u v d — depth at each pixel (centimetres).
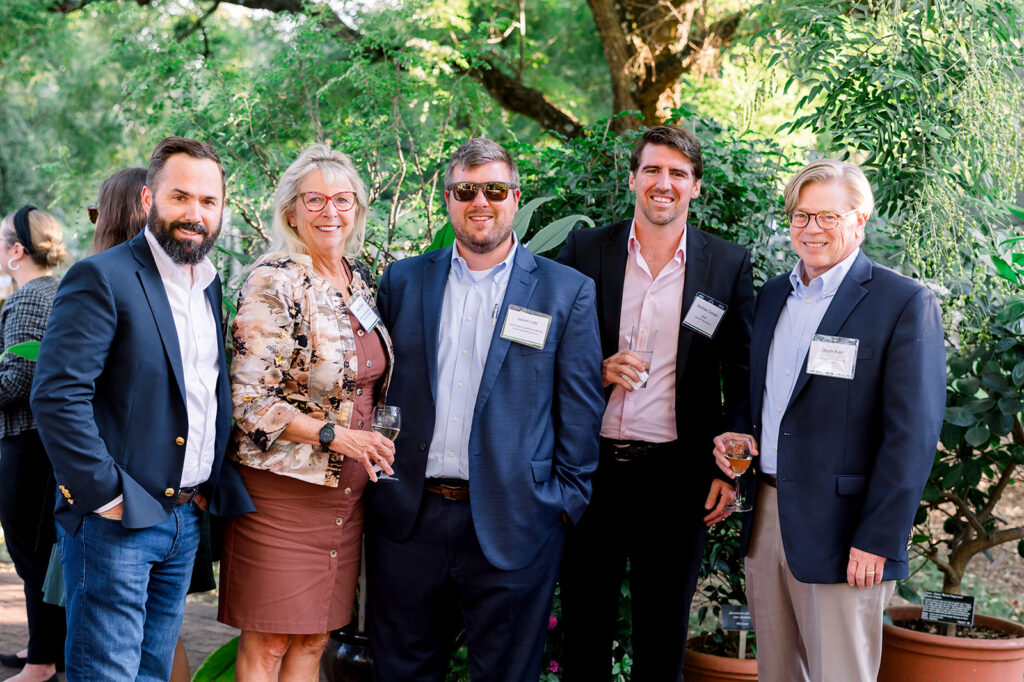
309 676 228
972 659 269
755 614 239
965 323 295
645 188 243
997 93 264
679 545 252
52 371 183
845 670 216
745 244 311
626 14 698
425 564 226
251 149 445
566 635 260
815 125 304
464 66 503
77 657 190
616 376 240
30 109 945
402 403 227
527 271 234
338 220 219
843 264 221
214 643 359
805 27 298
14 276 294
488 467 221
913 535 313
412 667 228
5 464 280
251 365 209
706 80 662
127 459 190
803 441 219
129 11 599
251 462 211
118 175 240
